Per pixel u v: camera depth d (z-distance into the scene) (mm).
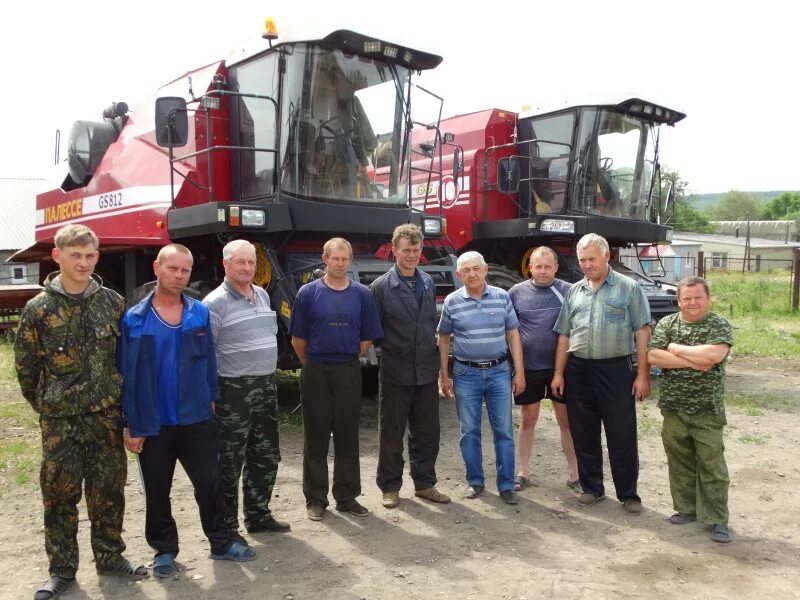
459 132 10156
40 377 3459
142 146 7973
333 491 4590
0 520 4477
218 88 7059
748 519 4457
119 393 3555
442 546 4070
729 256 54125
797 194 120312
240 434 4031
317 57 6527
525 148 9953
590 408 4688
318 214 6527
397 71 7082
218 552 3867
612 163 9539
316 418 4441
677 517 4426
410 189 7371
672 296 9258
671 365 4219
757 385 8773
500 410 4828
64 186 9539
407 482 5258
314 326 4422
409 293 4660
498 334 4793
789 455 5828
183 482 5262
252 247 4023
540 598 3443
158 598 3451
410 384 4664
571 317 4719
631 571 3738
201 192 7188
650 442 6238
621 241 10000
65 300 3424
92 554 3965
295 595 3475
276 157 6480
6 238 26703
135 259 7941
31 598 3451
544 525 4391
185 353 3648
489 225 9641
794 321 15445
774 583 3600
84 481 3607
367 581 3623
